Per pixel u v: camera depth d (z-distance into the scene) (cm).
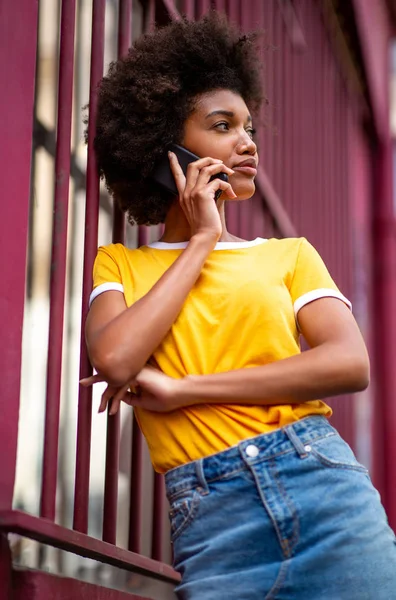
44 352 353
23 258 251
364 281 980
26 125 258
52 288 272
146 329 230
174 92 262
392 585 220
